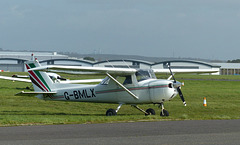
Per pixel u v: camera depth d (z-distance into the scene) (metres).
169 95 38.09
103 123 31.89
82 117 36.12
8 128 28.67
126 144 22.02
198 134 25.62
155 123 31.89
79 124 31.20
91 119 34.06
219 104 54.66
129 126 29.86
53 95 43.72
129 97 39.69
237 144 22.00
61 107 50.16
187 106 51.41
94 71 37.75
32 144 21.98
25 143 22.30
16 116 37.69
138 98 39.22
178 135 25.22
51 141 22.95
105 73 38.66
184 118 35.75
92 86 41.81
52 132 26.58
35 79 44.47
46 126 29.86
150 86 38.59
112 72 38.81
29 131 27.08
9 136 24.80
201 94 71.38
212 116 37.72
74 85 43.06
